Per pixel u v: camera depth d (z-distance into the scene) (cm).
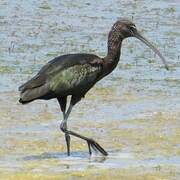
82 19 2986
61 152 1446
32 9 3136
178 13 3180
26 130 1593
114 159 1403
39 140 1519
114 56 1477
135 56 2406
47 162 1372
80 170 1320
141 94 1950
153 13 3158
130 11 3180
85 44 2555
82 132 1588
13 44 2500
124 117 1720
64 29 2794
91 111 1772
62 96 1426
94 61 1448
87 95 1919
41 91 1380
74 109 1788
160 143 1512
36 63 2261
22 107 1784
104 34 2733
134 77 2133
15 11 3083
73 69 1418
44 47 2484
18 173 1290
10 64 2233
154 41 2630
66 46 2511
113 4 3316
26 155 1415
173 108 1812
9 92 1920
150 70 2223
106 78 2108
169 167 1347
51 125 1642
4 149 1446
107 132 1590
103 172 1307
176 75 2178
